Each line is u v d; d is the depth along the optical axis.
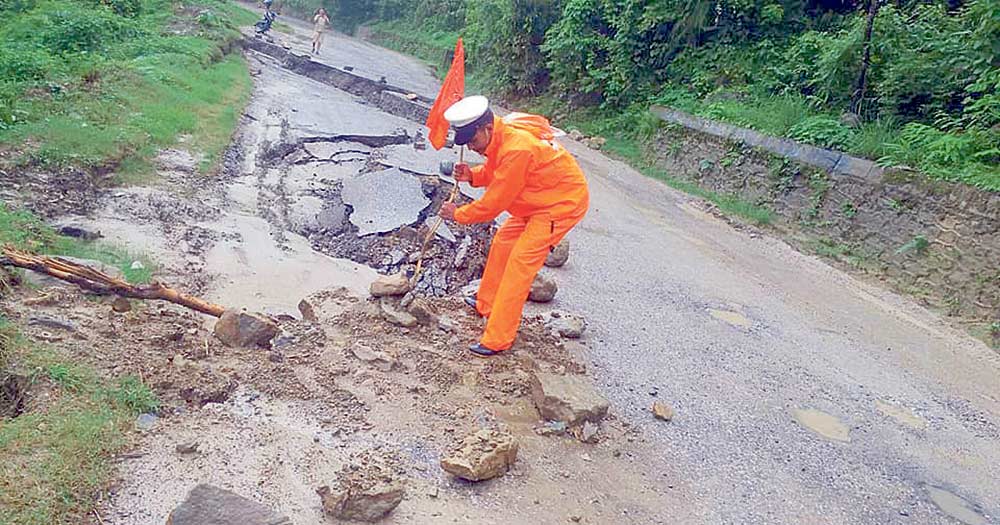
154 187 9.02
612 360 6.22
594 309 7.34
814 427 5.66
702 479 4.73
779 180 12.66
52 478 3.52
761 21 17.30
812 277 9.84
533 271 5.65
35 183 7.85
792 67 15.71
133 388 4.37
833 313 8.47
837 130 12.22
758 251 10.80
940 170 9.95
